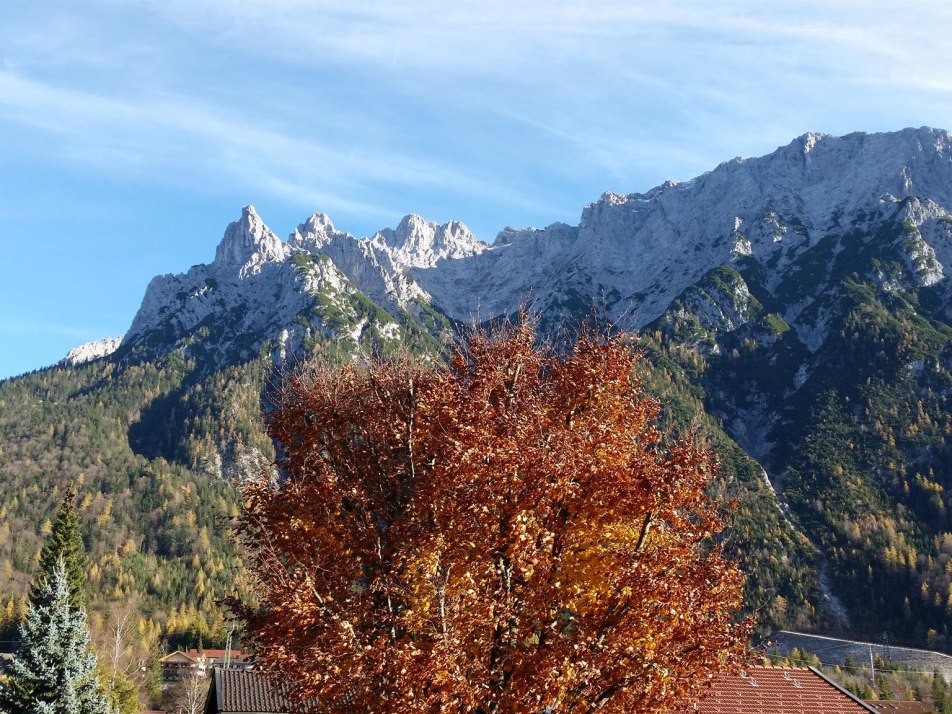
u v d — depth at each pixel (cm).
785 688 3081
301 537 1691
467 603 1473
